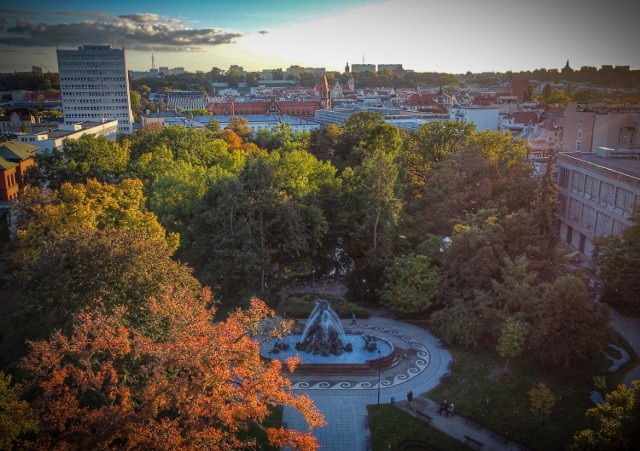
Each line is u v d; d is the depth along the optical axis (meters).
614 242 75.50
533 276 64.94
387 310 78.00
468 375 60.59
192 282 59.72
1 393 38.44
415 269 73.06
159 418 47.44
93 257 49.81
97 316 43.84
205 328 41.62
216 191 79.94
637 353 63.59
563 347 58.06
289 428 52.03
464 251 70.94
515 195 93.31
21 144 132.38
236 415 39.38
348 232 88.12
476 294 66.50
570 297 57.66
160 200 87.94
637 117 123.38
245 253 73.19
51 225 67.75
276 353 63.88
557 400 54.66
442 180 92.88
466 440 50.16
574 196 104.38
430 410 54.66
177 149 130.00
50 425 37.84
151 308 44.75
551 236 74.00
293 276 88.19
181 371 41.91
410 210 97.38
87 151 113.50
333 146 135.38
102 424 35.91
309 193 88.56
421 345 67.75
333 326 65.00
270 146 158.75
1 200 117.00
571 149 138.62
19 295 54.47
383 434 50.97
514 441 49.88
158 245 56.59
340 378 60.47
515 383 58.28
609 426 38.75
